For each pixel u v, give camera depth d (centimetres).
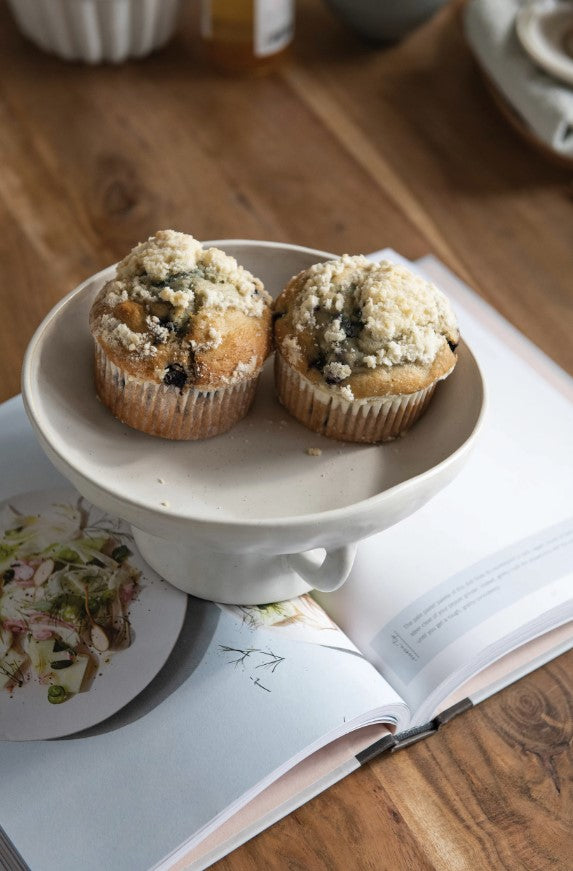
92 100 82
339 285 51
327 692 50
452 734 52
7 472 57
